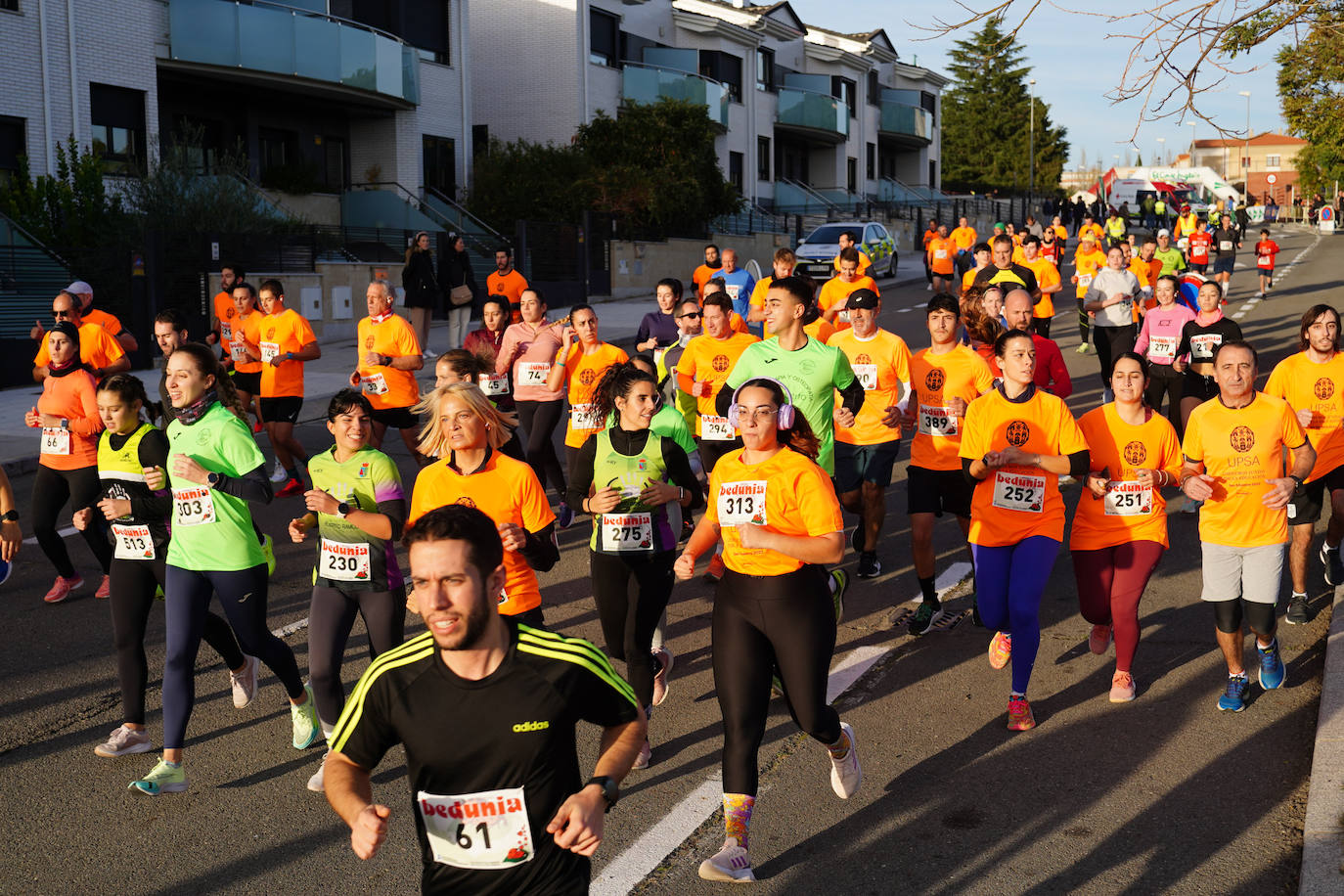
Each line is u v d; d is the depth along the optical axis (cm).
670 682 636
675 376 907
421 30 3050
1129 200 5900
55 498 780
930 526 693
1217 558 565
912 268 3922
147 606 541
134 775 529
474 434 465
